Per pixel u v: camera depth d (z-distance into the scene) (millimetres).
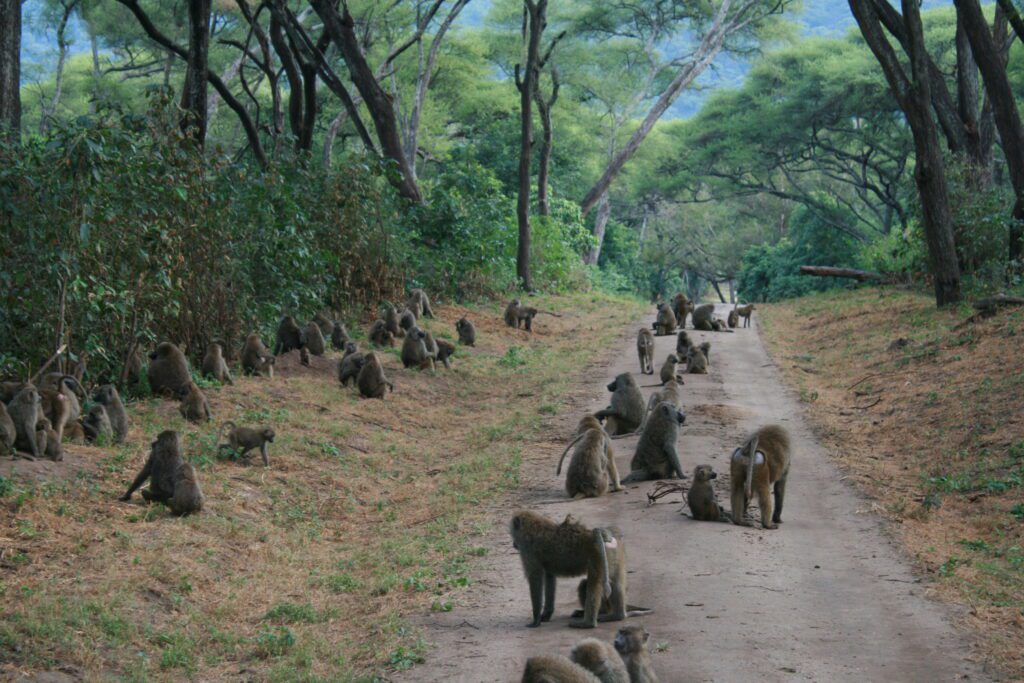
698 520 12094
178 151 18453
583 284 50312
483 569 10906
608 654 6477
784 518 12438
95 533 10773
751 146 61438
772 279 62875
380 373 20188
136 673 8211
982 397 18328
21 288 14742
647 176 69375
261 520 12547
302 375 20875
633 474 14367
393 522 13312
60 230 14719
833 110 57500
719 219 87625
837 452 16422
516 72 41469
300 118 35562
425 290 33781
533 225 45125
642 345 24297
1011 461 14844
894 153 58500
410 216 35125
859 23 28891
